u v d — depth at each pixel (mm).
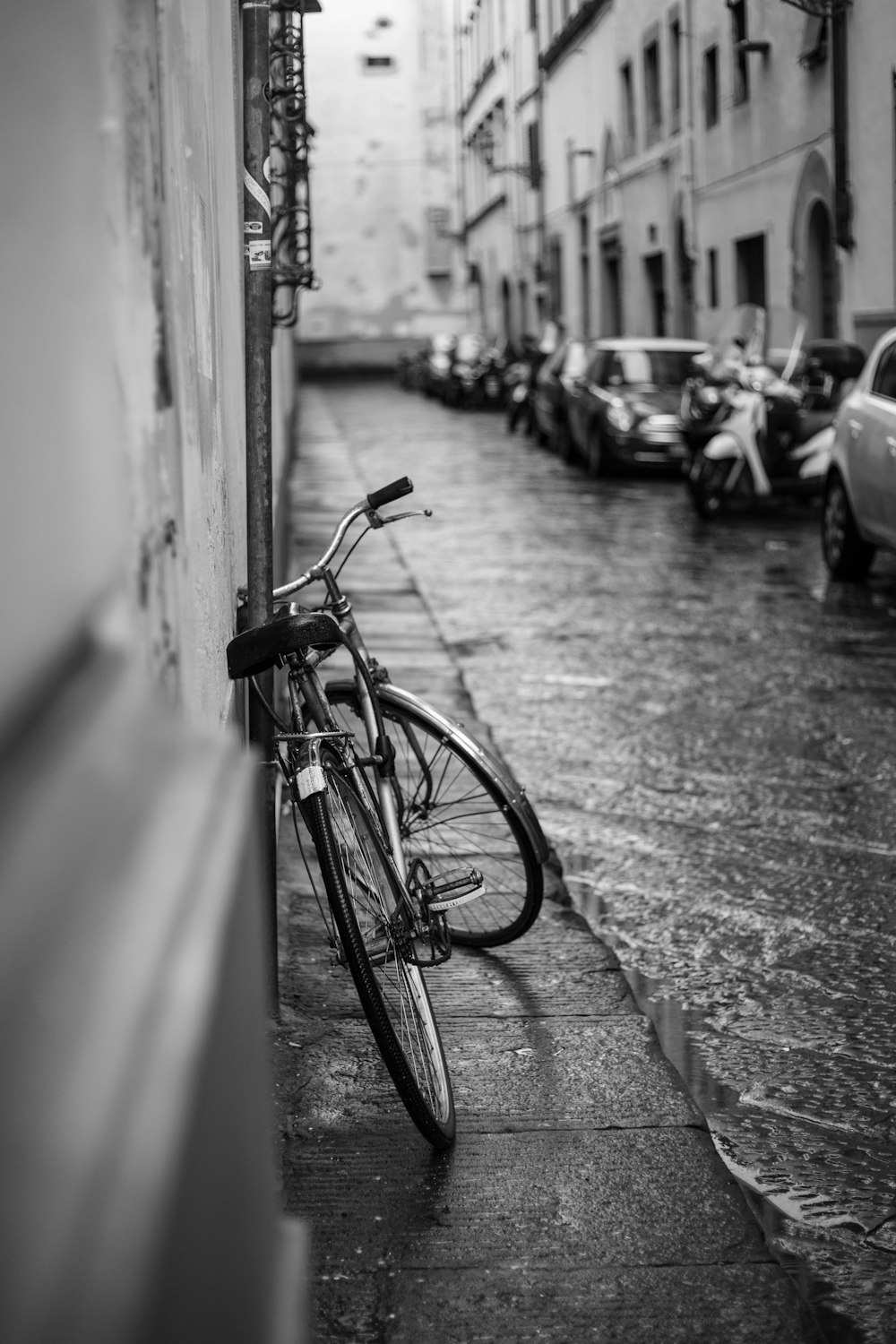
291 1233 1249
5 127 909
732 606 9945
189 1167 737
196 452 2420
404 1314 2451
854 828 5285
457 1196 2830
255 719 3602
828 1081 3400
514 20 40812
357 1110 3195
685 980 4012
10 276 900
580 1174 2916
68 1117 634
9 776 781
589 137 32125
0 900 689
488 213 47969
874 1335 2418
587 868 4918
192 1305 759
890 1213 2832
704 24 23188
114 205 1387
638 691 7543
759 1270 2586
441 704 7270
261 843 3574
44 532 922
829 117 18375
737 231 22344
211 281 3045
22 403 900
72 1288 578
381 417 33000
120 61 1479
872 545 10445
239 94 4625
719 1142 3123
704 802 5637
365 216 55344
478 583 11133
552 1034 3604
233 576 3527
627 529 14203
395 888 3141
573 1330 2412
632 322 29281
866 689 7418
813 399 14453
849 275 18078
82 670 988
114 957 736
